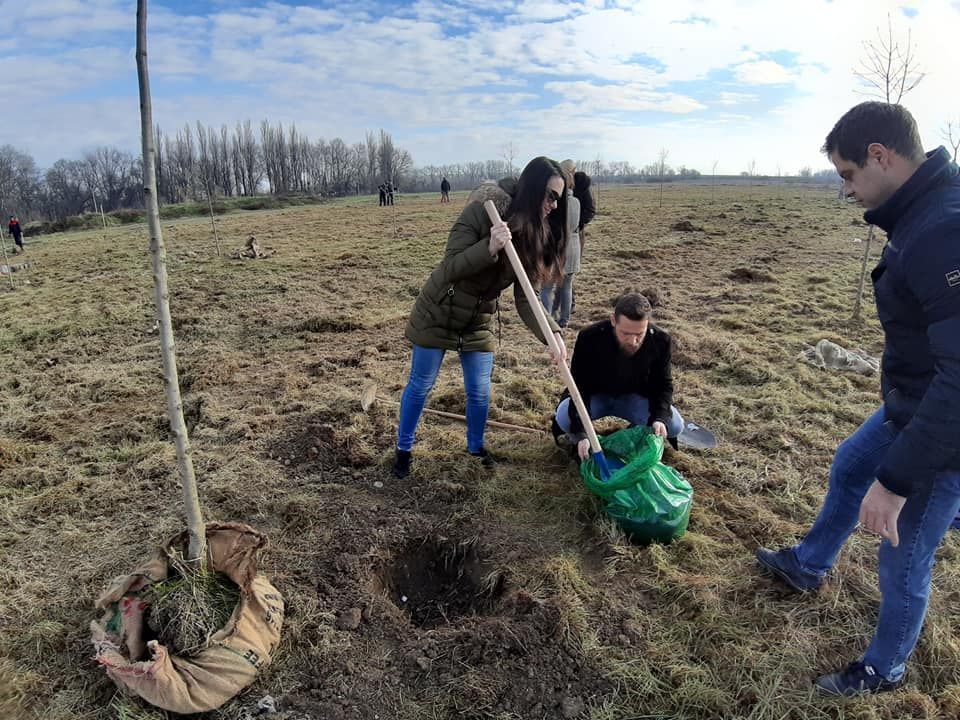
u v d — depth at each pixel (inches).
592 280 419.2
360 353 267.3
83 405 225.6
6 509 149.9
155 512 147.9
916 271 71.6
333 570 125.3
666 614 113.1
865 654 96.5
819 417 191.9
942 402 69.5
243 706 96.3
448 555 135.9
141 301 380.8
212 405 210.5
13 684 99.3
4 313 378.9
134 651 96.5
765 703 94.2
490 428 187.3
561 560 125.5
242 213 1505.9
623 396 160.6
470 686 98.0
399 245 621.6
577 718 94.4
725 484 156.9
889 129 73.2
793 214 841.5
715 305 341.7
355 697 98.4
